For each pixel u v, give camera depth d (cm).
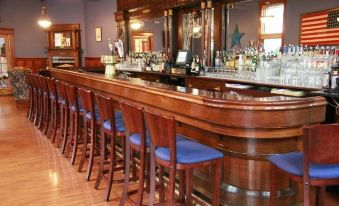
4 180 367
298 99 236
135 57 768
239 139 250
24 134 577
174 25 638
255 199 250
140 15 741
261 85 414
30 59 1120
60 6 1103
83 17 1120
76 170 400
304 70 401
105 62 498
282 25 468
